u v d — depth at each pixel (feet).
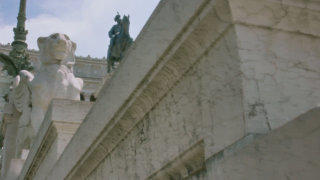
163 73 9.15
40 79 30.68
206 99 7.54
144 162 10.53
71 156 16.42
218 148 6.88
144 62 9.84
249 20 6.73
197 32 7.60
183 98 8.61
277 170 5.24
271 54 6.68
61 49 31.35
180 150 8.56
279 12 6.94
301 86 6.63
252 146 5.68
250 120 6.15
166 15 8.80
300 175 4.96
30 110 31.89
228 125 6.65
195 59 8.02
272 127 6.16
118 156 12.69
